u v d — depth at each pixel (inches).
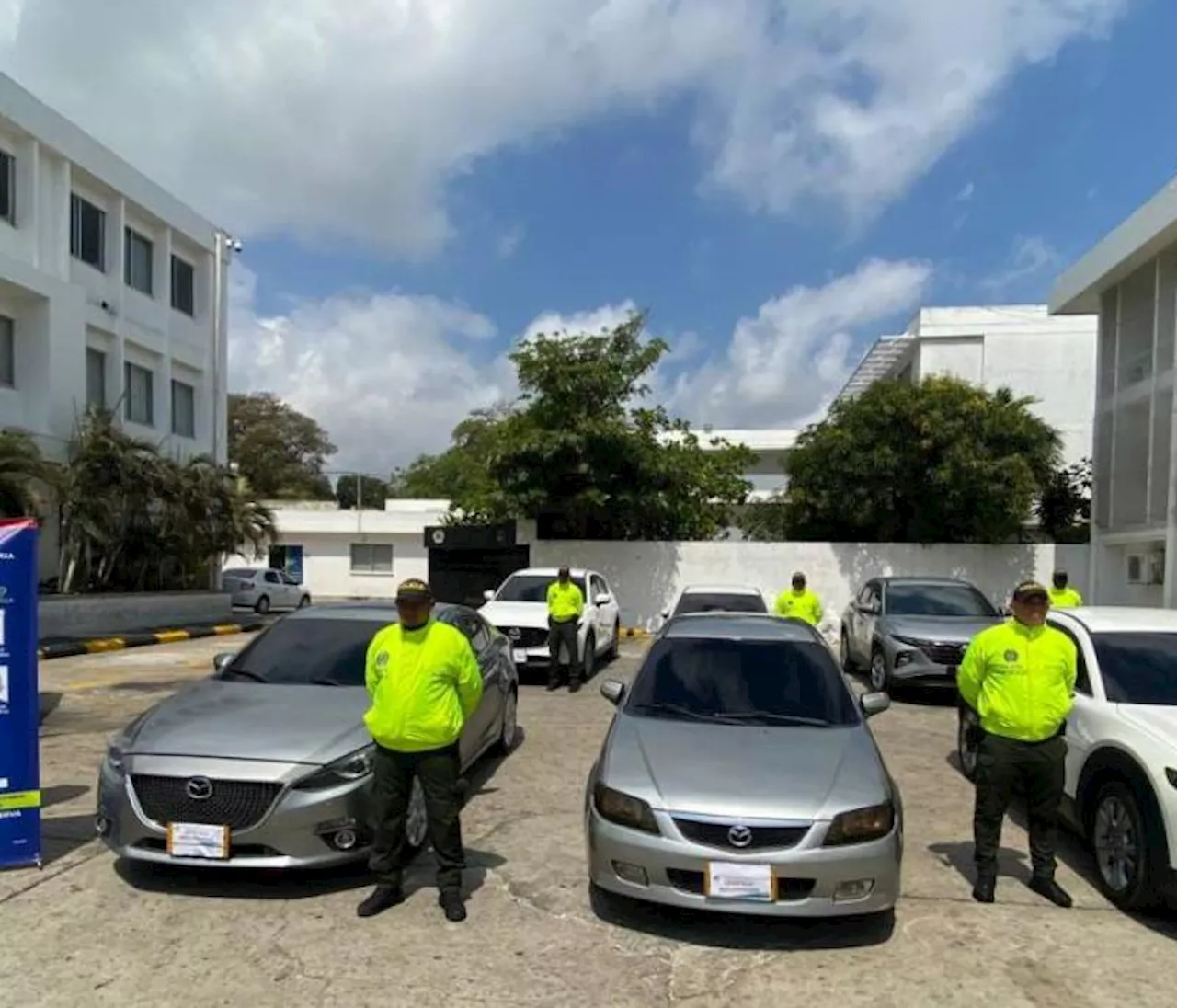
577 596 504.7
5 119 760.3
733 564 844.6
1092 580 800.3
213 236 1106.1
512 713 354.0
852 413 853.2
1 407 768.3
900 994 161.3
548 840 241.9
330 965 168.7
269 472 2522.1
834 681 237.3
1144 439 738.2
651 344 835.4
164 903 195.6
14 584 215.8
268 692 241.0
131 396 967.0
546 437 799.7
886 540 857.5
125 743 210.4
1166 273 684.1
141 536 845.2
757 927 188.4
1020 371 1273.4
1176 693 229.6
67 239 838.5
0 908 192.7
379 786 192.5
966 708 320.5
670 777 189.6
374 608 293.0
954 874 223.6
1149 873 192.2
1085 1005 158.4
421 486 2642.7
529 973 166.7
